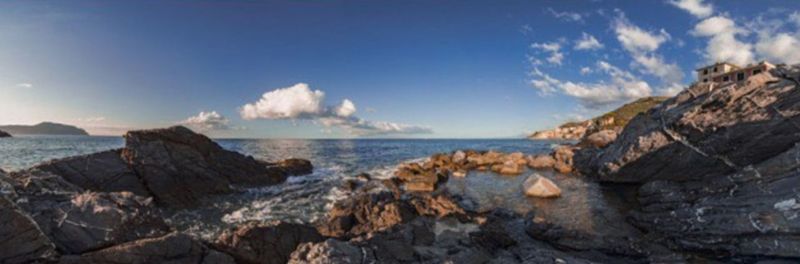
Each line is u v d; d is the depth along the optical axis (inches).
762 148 938.1
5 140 5565.9
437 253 538.9
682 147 1130.0
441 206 910.4
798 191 645.9
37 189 701.3
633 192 1193.4
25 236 492.7
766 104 942.4
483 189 1331.2
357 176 1604.3
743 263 597.0
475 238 683.4
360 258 486.6
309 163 1925.4
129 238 605.6
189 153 1263.5
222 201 1151.6
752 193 724.7
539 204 1063.6
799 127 873.5
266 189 1342.3
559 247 701.9
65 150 3061.0
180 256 541.6
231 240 606.9
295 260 490.0
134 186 1096.2
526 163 2080.5
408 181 1401.3
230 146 4847.4
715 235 656.4
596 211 966.4
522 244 718.5
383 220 804.6
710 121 1052.5
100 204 633.0
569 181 1448.1
